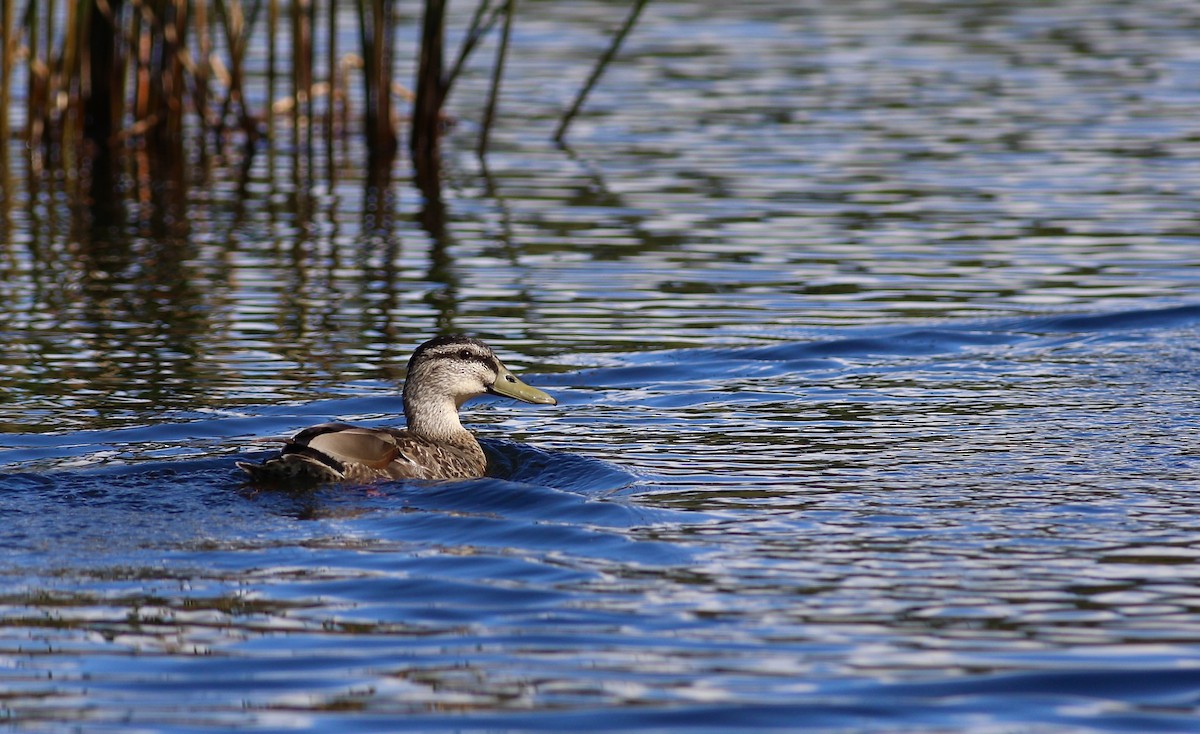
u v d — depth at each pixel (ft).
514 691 25.02
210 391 45.34
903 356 50.49
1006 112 94.02
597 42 116.26
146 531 32.40
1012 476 37.09
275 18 88.53
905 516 33.96
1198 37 116.16
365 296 57.62
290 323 53.62
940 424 42.32
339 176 82.38
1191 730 23.65
